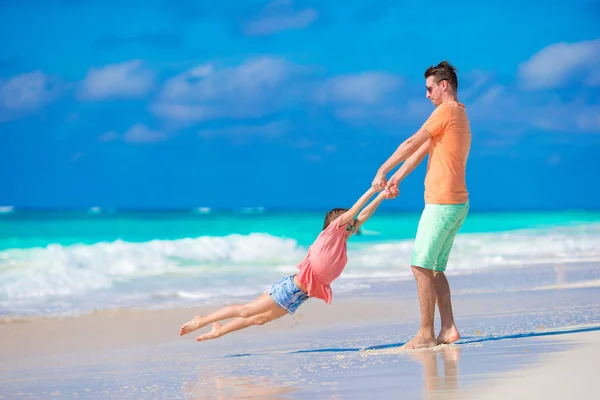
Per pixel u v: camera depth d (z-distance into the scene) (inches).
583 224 1641.2
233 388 261.3
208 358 344.2
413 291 641.0
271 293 350.3
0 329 451.2
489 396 222.1
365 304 554.6
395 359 305.1
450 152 339.3
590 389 223.0
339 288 665.6
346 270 826.8
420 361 295.3
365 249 1021.2
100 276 716.7
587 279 705.0
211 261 874.8
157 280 713.0
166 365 327.6
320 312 511.8
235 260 893.2
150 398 253.6
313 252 340.5
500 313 473.4
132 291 636.7
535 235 1275.8
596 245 1125.1
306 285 343.0
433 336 340.8
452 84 349.4
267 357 337.4
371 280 733.9
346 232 344.2
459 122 340.5
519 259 958.4
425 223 341.7
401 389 240.7
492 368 266.2
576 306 497.7
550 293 592.7
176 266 823.1
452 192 339.6
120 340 414.0
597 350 293.9
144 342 407.2
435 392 232.4
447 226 338.6
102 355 367.2
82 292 628.4
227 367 311.7
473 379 248.4
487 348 319.3
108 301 581.3
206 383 275.1
